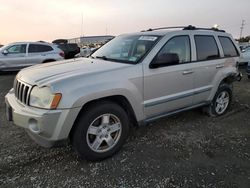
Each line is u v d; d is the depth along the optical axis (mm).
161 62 3713
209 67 4570
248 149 3723
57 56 12078
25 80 3242
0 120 4754
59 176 2979
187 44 4250
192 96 4355
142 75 3531
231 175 3031
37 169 3113
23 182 2854
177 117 5004
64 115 2867
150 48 3752
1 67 10836
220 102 5117
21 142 3822
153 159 3381
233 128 4531
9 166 3158
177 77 4000
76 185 2814
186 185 2824
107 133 3334
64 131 2920
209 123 4738
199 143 3883
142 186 2803
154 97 3764
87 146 3160
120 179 2930
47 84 2893
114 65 3502
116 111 3328
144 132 4250
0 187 2758
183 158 3414
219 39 4953
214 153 3576
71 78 3002
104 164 3254
